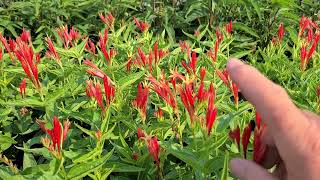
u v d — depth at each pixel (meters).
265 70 0.63
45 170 0.39
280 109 0.16
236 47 0.85
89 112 0.47
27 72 0.47
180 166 0.43
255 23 0.94
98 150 0.37
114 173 0.45
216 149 0.37
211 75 0.55
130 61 0.56
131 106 0.51
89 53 0.69
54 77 0.64
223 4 0.93
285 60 0.63
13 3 0.99
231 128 0.42
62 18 1.00
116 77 0.55
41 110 0.60
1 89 0.58
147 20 0.92
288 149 0.15
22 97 0.51
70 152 0.38
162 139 0.43
